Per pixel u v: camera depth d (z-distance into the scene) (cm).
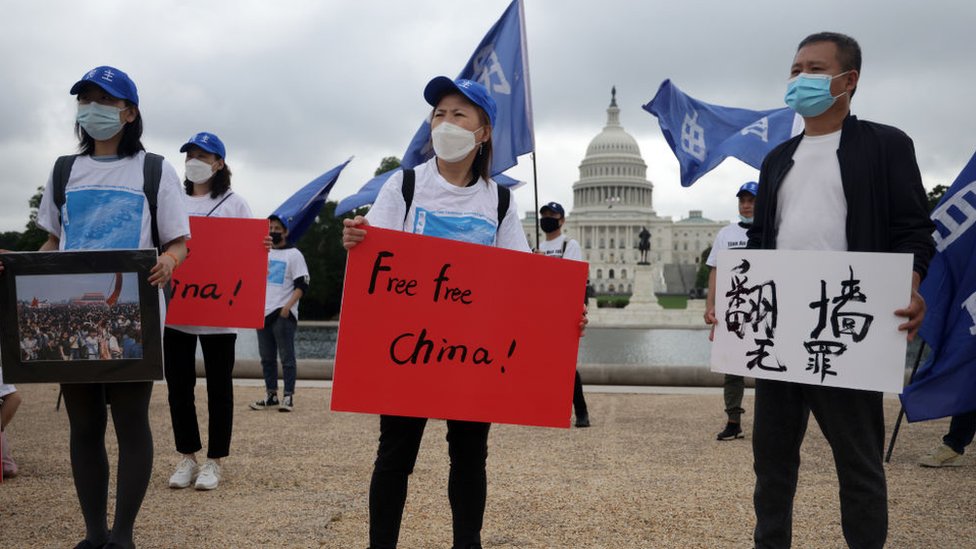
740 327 445
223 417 695
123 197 496
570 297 430
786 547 439
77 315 461
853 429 420
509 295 425
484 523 578
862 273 412
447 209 436
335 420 1112
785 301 431
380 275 417
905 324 402
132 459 472
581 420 1064
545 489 687
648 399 1369
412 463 422
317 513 597
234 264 693
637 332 5234
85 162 502
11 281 459
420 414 414
